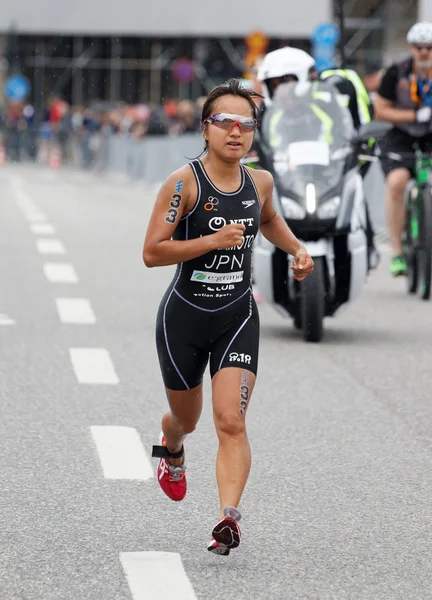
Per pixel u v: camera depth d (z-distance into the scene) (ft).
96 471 42.24
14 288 84.94
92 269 95.96
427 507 38.96
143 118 253.03
